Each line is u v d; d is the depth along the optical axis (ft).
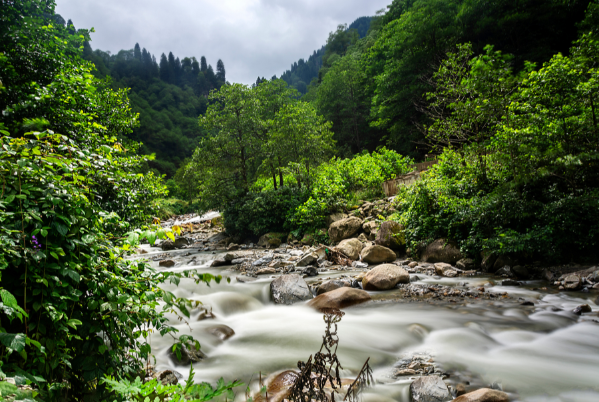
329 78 155.94
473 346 16.33
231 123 65.36
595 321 18.39
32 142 7.61
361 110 151.64
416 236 37.88
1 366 5.59
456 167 38.78
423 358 15.33
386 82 101.81
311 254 37.45
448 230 34.37
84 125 20.97
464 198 35.17
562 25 77.30
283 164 65.77
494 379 13.17
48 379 6.71
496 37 82.69
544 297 22.94
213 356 16.11
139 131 347.36
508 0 79.36
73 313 7.45
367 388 12.34
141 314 8.25
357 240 42.29
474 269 32.19
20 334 5.51
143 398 6.22
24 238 6.39
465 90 38.01
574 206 26.96
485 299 23.21
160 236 8.61
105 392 7.52
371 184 62.28
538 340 16.66
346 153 134.51
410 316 20.75
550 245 27.81
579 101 28.55
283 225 58.34
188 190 170.19
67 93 22.53
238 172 68.64
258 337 18.66
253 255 46.80
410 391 11.91
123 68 569.64
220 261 42.16
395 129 105.09
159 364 14.33
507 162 31.50
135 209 23.43
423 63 92.63
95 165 10.00
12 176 6.73
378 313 21.67
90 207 8.07
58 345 6.77
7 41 24.94
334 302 23.62
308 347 17.04
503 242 29.63
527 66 34.55
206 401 5.90
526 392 12.15
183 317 20.98
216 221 87.81
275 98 98.68
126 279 8.63
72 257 7.41
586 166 28.27
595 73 27.94
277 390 11.96
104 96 34.63
